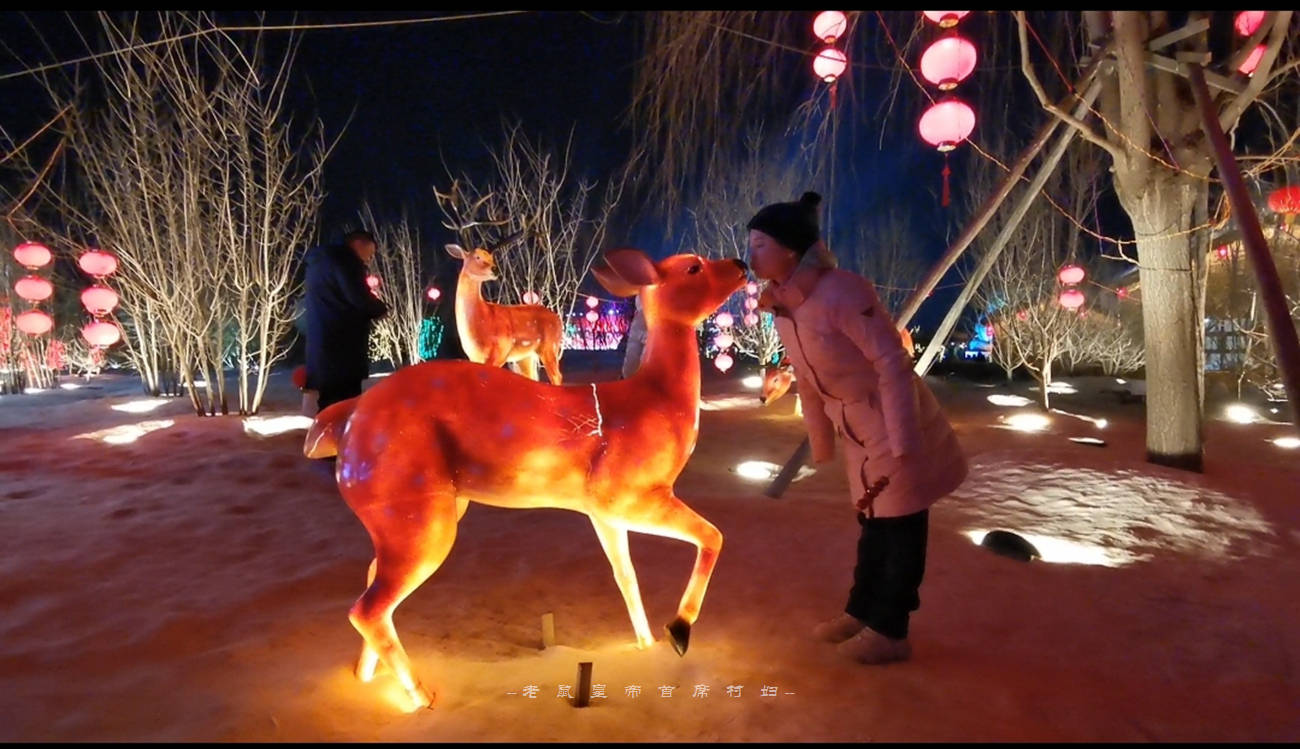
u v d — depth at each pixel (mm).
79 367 14883
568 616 3621
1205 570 4559
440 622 3535
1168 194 6910
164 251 9555
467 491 2775
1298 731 2672
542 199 12711
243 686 2822
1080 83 6441
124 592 3805
